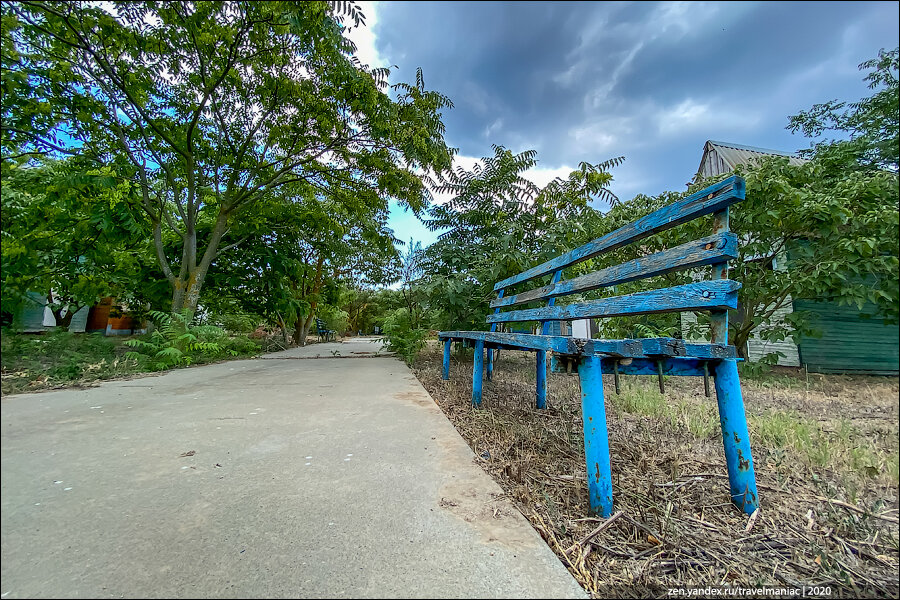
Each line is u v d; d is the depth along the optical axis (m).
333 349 9.28
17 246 3.53
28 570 0.91
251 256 7.79
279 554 0.99
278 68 5.44
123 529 1.10
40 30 3.91
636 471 1.59
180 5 4.32
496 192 5.79
